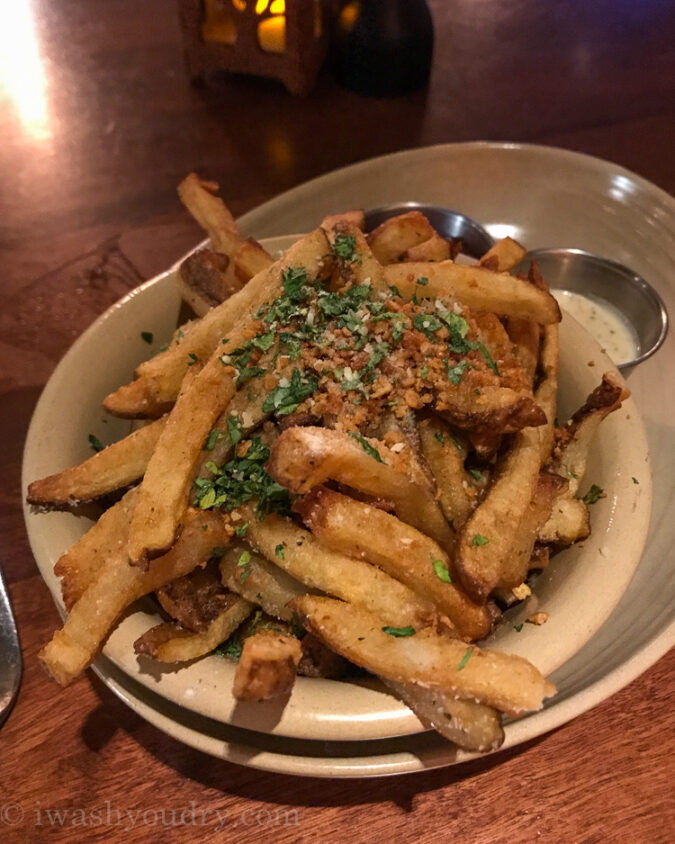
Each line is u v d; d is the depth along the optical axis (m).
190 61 0.47
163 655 0.19
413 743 0.19
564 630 0.19
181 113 0.47
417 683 0.17
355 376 0.21
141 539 0.19
